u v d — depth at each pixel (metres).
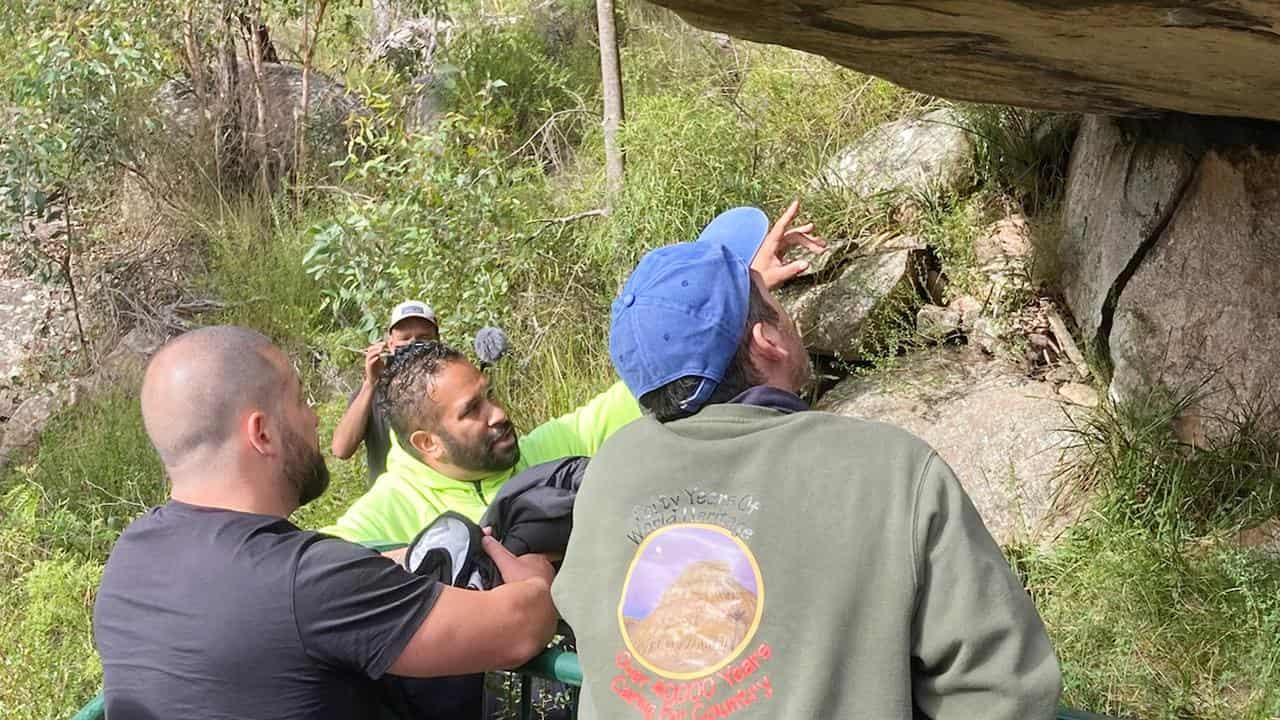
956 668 1.41
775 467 1.52
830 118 6.32
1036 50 3.06
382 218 5.78
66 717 4.03
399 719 2.02
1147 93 3.43
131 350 6.98
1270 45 2.61
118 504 5.72
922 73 3.54
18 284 7.57
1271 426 4.04
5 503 5.59
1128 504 4.09
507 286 5.84
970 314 5.15
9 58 7.36
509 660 1.89
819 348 5.34
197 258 7.70
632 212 5.80
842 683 1.42
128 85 7.46
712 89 6.81
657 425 1.64
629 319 1.67
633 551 1.56
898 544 1.43
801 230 2.65
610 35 6.13
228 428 1.94
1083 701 3.59
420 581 1.87
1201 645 3.65
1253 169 4.01
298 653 1.81
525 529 2.10
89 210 7.78
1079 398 4.68
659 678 1.49
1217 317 4.15
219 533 1.88
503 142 7.22
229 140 8.25
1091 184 4.81
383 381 3.09
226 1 7.90
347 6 8.19
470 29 8.35
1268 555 3.82
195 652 1.80
